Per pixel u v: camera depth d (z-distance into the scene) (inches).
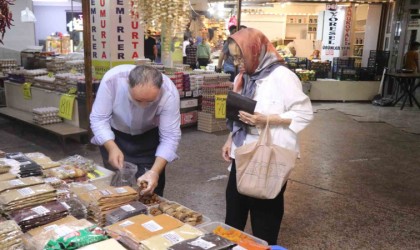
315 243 110.7
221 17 503.5
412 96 357.4
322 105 358.9
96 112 81.7
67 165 78.6
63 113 198.5
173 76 225.8
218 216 125.5
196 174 164.4
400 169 180.5
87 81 181.0
